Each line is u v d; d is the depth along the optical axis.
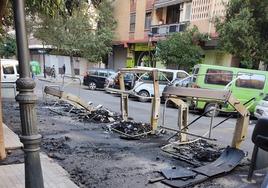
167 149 7.55
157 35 27.23
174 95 6.90
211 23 20.84
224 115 15.03
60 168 5.93
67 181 5.31
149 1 29.55
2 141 6.16
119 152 7.35
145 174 5.97
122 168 6.27
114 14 32.53
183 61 20.80
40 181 3.36
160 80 18.30
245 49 15.86
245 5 16.05
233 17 16.56
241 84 15.27
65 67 40.88
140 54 31.17
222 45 17.05
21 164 5.87
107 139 8.54
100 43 30.36
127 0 32.16
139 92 19.22
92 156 6.95
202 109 14.54
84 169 6.12
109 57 35.66
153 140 8.60
